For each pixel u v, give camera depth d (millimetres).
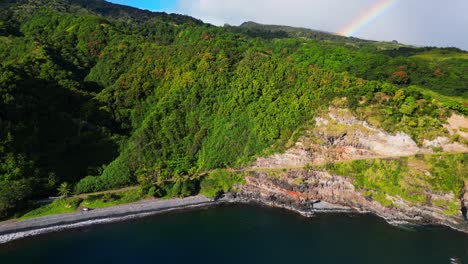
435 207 121562
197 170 154125
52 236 117562
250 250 106250
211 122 166000
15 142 136250
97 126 163250
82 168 149875
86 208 132000
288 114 149125
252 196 145750
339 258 101438
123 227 123250
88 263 100812
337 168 137125
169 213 134250
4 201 122000
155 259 101938
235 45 190250
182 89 175375
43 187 135375
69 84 177000
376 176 130875
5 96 140000
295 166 143125
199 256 103125
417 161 126500
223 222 126375
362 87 139125
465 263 98875
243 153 153625
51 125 152625
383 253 104188
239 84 165125
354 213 133375
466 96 145875
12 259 104125
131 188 146125
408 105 132625
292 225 123812
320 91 146000
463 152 124062
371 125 134250
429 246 108250
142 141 159250
